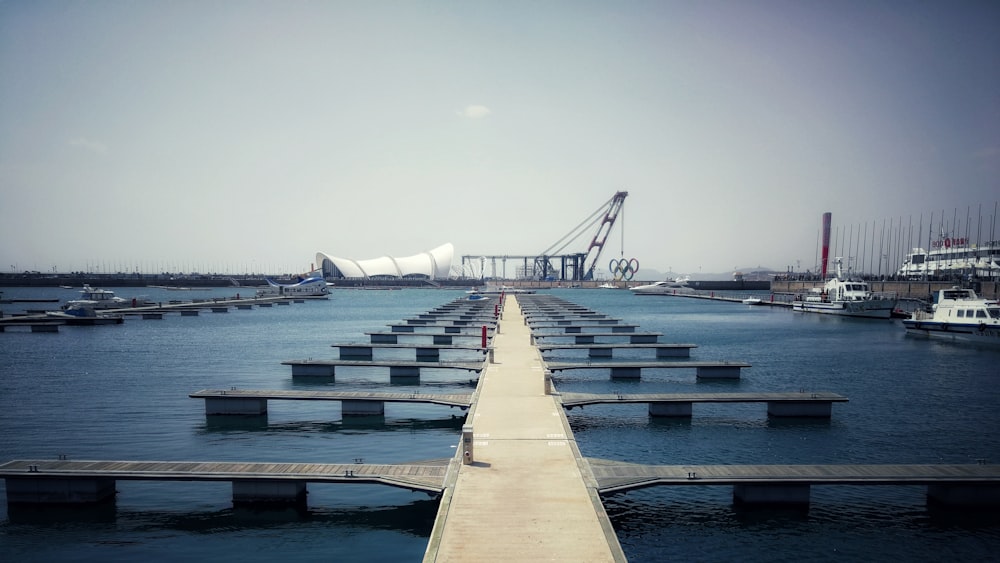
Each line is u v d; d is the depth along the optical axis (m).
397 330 88.62
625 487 23.47
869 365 61.53
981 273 142.38
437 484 23.70
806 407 40.50
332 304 177.62
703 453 33.16
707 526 24.42
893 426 38.56
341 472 25.23
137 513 25.53
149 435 36.69
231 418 40.53
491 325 86.25
